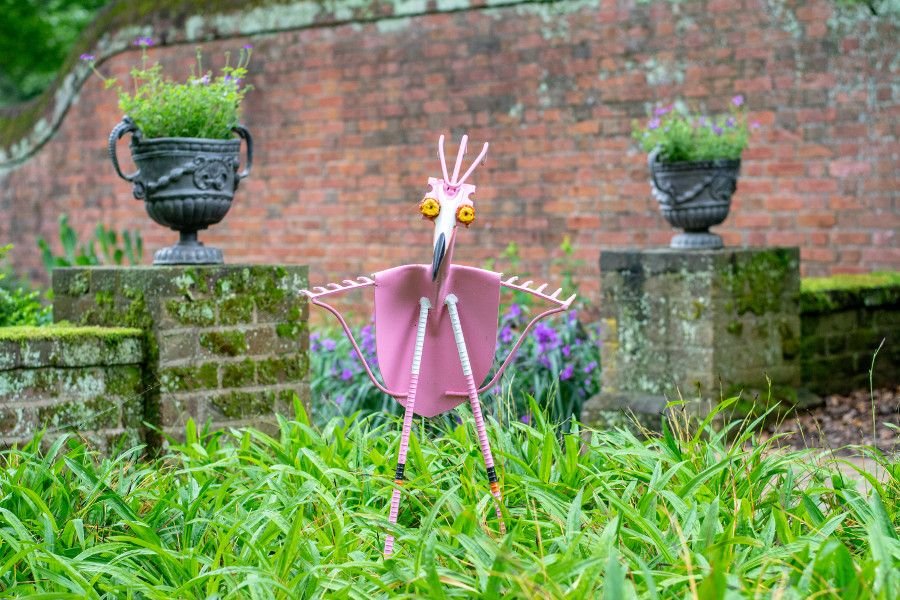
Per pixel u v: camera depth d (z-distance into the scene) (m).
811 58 7.32
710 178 6.06
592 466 3.78
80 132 10.61
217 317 4.88
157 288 4.73
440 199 3.29
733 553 2.94
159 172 4.88
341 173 9.24
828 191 7.31
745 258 6.01
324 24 9.24
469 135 8.66
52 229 10.92
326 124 9.30
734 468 3.74
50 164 10.88
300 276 5.16
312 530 3.28
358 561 3.01
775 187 7.50
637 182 7.97
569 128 8.23
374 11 8.99
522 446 3.97
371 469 3.76
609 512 3.33
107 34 10.32
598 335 7.13
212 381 4.87
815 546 2.91
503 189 8.54
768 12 7.45
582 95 8.17
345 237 9.26
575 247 8.24
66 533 3.23
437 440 4.12
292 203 9.51
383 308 3.40
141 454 4.72
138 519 3.45
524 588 2.45
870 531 2.59
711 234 6.20
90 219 10.61
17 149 11.09
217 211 4.98
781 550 2.86
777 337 6.23
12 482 3.55
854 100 7.19
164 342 4.73
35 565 3.00
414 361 3.38
